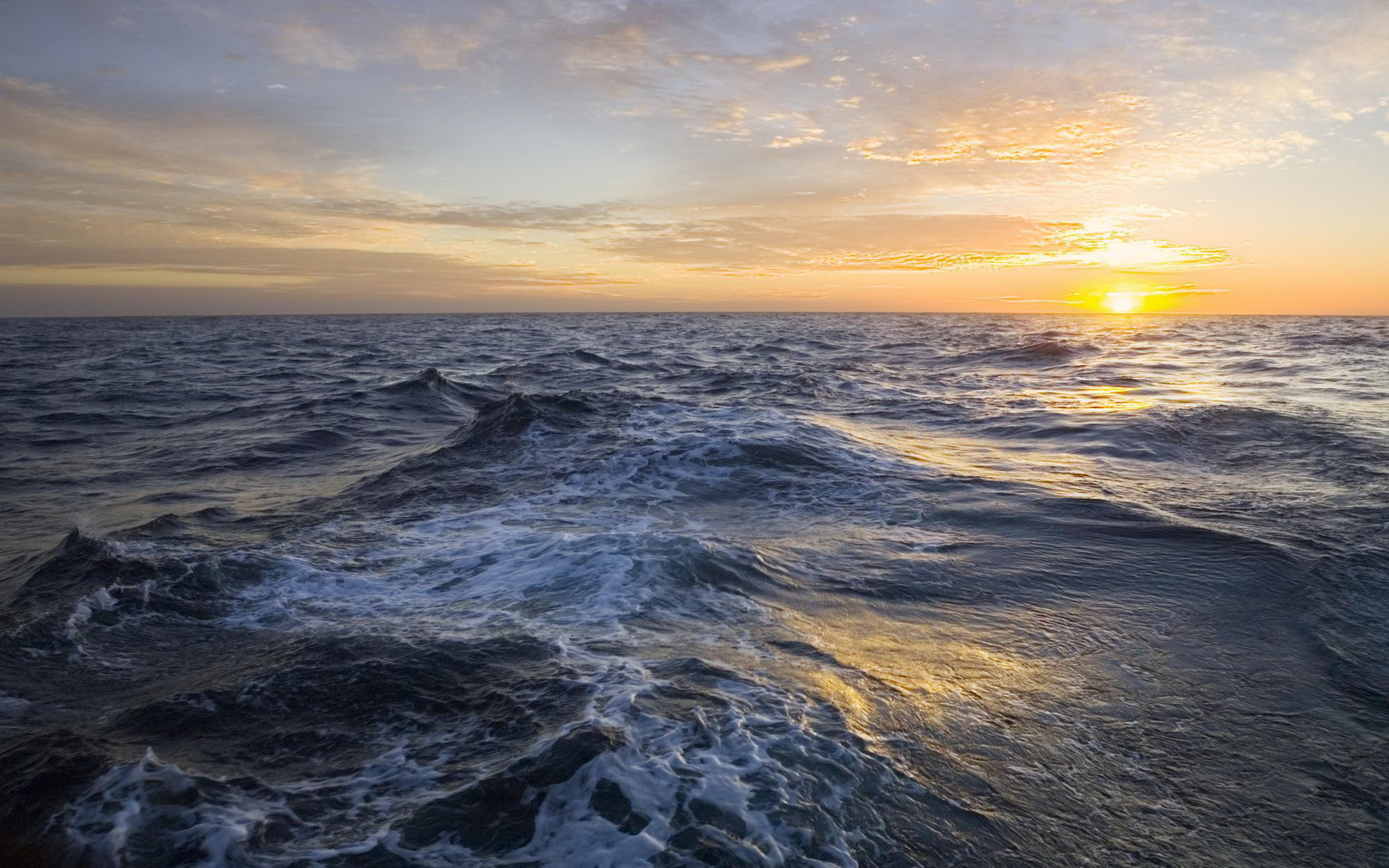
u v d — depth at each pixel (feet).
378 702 12.60
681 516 25.11
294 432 43.52
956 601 18.25
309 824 9.59
